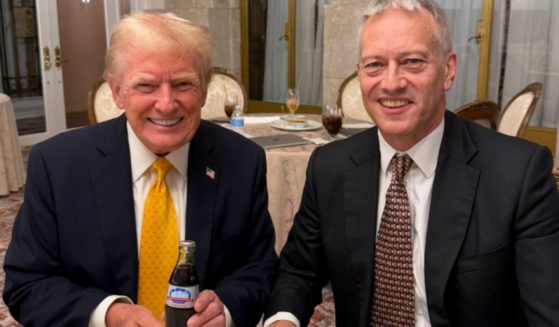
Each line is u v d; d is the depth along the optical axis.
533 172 1.17
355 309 1.33
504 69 5.12
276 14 6.67
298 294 1.34
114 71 1.14
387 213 1.26
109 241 1.21
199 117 1.19
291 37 6.58
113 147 1.25
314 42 6.45
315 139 2.72
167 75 1.11
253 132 2.89
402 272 1.25
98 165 1.24
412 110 1.16
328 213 1.35
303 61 6.60
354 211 1.31
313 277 1.41
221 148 1.32
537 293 1.12
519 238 1.16
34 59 6.62
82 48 9.14
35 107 6.78
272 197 2.54
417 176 1.26
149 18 1.13
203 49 1.15
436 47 1.15
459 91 5.37
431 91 1.16
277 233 2.59
